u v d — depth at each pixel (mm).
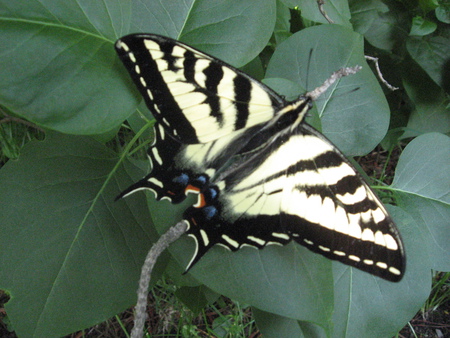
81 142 258
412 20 338
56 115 222
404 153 285
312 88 271
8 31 220
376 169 405
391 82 379
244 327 315
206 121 233
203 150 239
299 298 231
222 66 226
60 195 250
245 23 255
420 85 356
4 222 243
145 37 219
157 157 239
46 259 243
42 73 222
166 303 317
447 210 281
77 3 231
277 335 259
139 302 228
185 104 229
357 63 274
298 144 236
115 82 230
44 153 253
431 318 337
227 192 236
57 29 226
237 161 237
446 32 342
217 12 256
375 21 360
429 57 334
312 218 231
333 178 229
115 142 340
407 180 285
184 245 236
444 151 286
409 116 381
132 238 252
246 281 232
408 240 262
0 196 245
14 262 241
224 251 234
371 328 257
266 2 256
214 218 234
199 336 310
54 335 238
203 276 232
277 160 236
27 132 314
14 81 219
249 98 233
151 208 238
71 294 243
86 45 229
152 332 317
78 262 245
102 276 246
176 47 221
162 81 224
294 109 232
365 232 225
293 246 236
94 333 317
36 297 240
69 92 224
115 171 258
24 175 249
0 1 221
